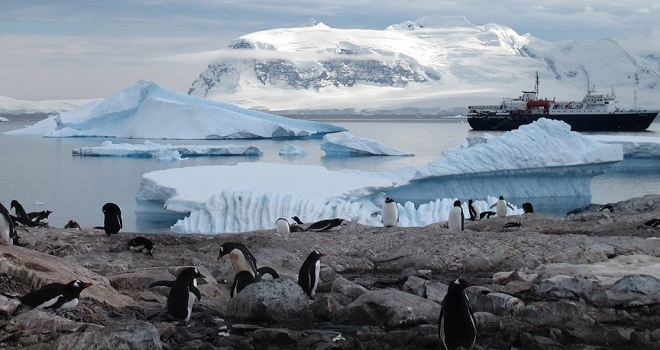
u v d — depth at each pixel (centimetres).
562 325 882
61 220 3186
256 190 2716
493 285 1076
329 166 6431
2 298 820
